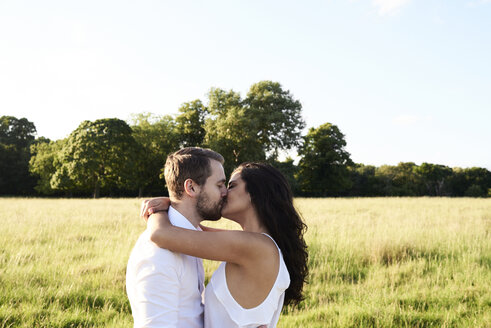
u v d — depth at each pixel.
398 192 54.09
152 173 41.44
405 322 3.51
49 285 4.36
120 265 5.20
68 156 34.84
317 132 47.34
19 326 3.27
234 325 1.52
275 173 1.79
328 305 4.09
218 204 1.69
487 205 17.23
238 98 36.16
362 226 9.14
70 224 9.55
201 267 1.77
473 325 3.54
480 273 5.11
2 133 53.78
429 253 6.31
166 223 1.52
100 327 3.34
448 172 61.16
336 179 45.69
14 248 6.33
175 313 1.40
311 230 8.55
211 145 33.16
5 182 46.56
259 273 1.51
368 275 5.19
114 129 35.69
